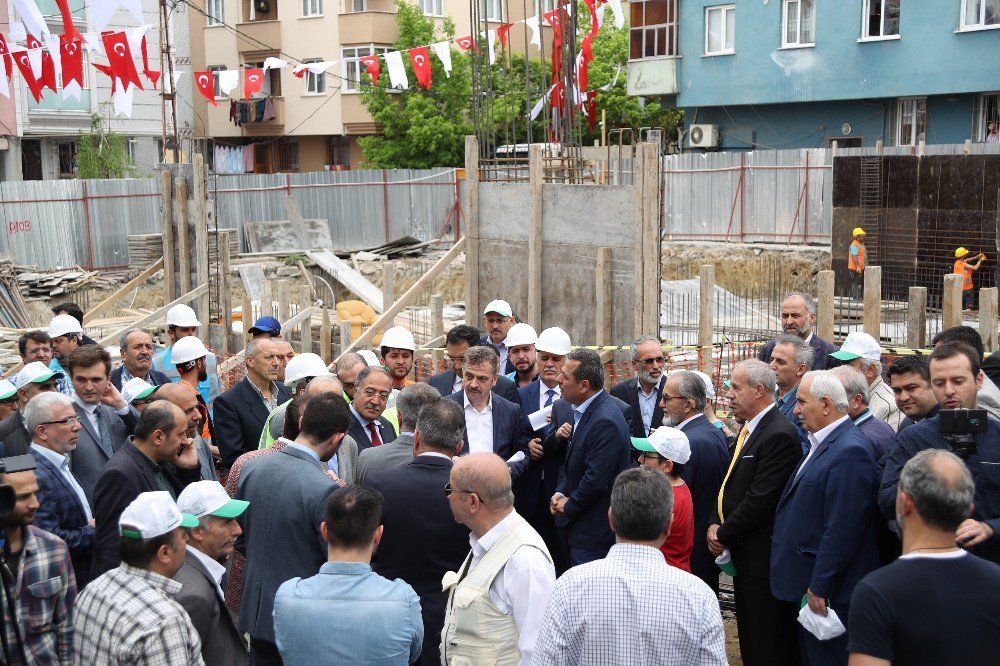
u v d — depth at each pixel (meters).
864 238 21.98
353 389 7.46
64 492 5.54
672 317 16.67
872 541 5.24
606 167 19.77
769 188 25.08
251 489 5.04
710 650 3.66
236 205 27.00
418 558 4.91
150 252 24.25
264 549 4.95
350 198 28.48
